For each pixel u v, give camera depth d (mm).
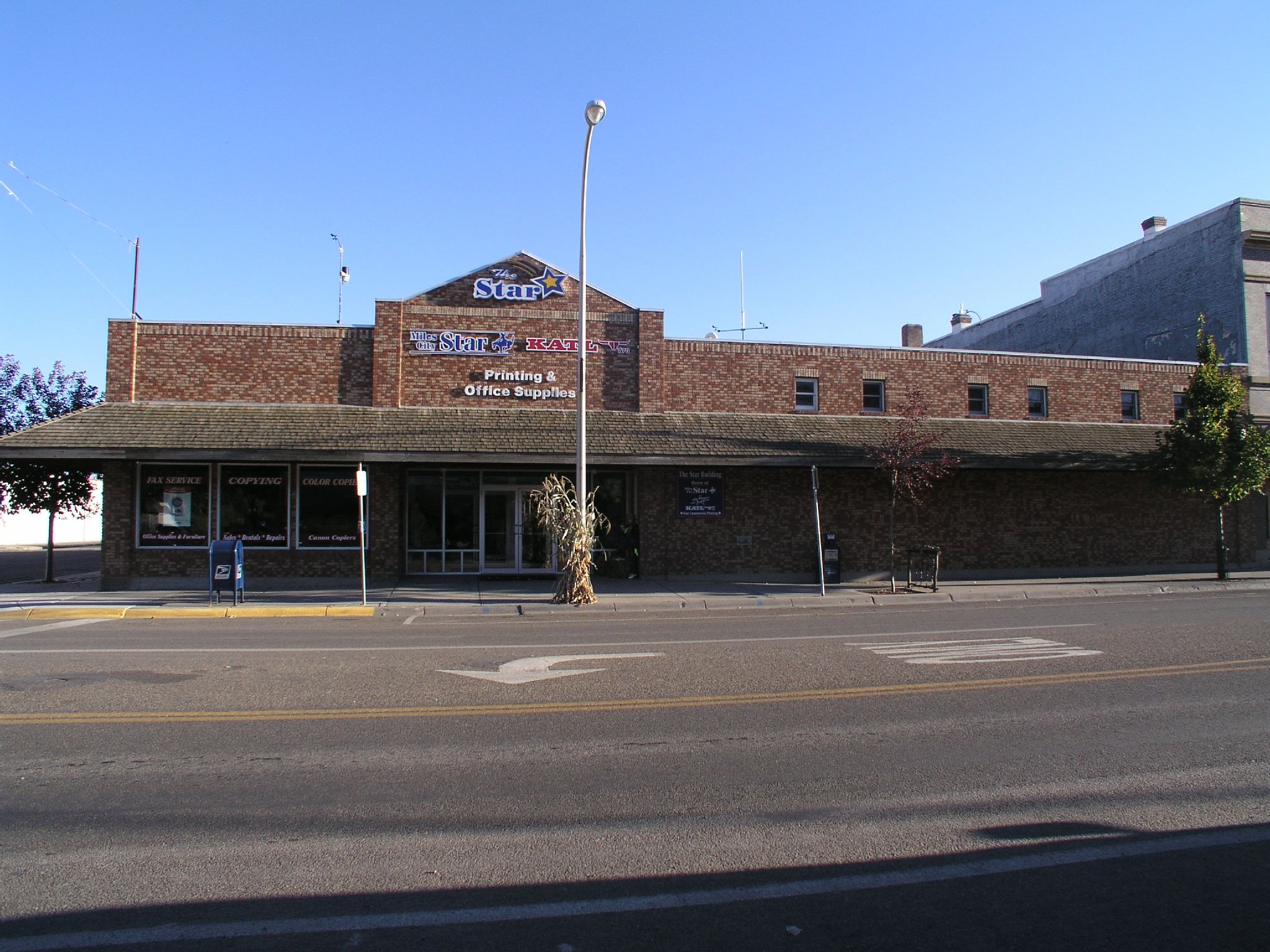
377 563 20609
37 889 4262
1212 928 3896
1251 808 5406
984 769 6188
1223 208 27062
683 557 21797
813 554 22219
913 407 20469
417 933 3838
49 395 25328
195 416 19672
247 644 11812
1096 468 21938
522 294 21578
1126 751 6605
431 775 6020
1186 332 28406
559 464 19656
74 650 11258
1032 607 16859
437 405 21062
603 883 4363
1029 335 36219
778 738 6953
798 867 4559
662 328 22094
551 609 16812
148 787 5773
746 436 21094
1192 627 13266
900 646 11547
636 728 7219
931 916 4016
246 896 4191
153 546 19938
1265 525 26219
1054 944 3756
